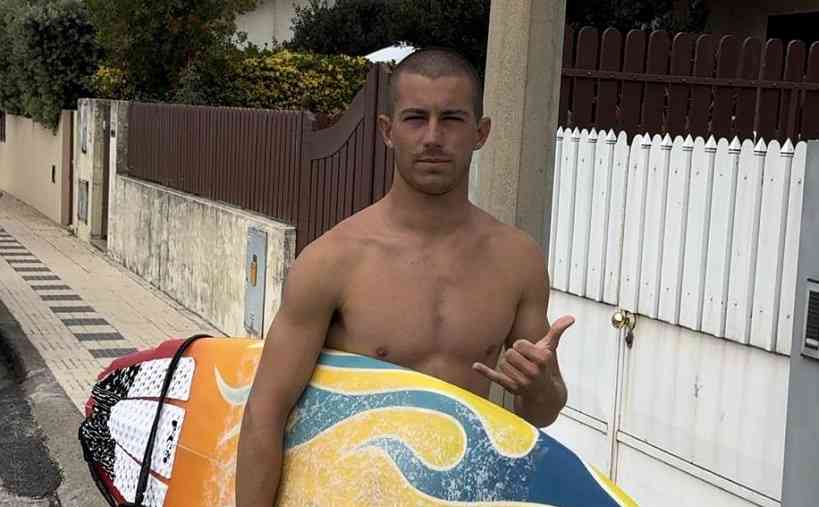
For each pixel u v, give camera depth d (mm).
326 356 2348
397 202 2336
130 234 13055
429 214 2316
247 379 2725
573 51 6219
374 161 6555
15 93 21609
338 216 7117
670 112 6305
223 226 9312
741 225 4293
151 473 2934
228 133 9789
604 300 4996
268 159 8648
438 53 2297
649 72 6223
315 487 2273
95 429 3201
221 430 2744
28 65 18078
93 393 3279
